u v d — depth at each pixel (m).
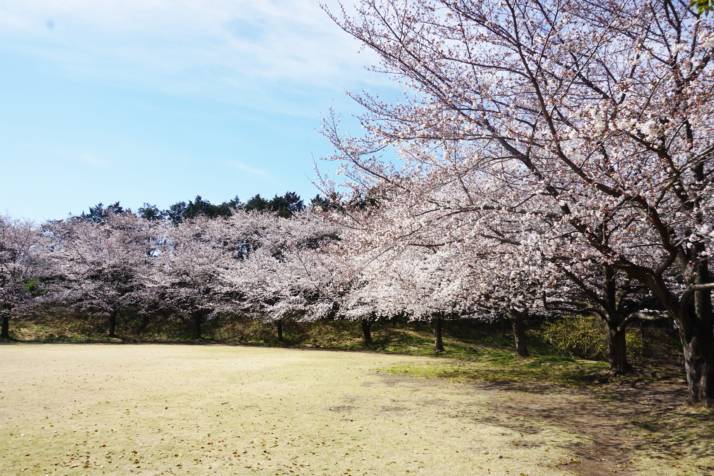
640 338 18.62
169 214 56.62
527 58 7.96
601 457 7.03
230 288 34.56
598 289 14.57
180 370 16.34
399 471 6.39
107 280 37.53
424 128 8.20
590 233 7.96
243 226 41.75
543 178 8.37
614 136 6.76
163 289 36.44
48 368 16.58
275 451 7.22
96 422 8.94
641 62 7.55
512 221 10.03
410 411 9.98
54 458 6.83
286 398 11.34
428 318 25.61
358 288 25.44
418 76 8.38
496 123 8.21
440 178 8.88
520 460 6.85
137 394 11.77
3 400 10.88
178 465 6.58
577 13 8.32
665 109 6.80
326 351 26.11
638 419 9.15
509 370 16.02
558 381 13.70
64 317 38.22
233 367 17.27
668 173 7.26
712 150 6.65
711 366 9.59
